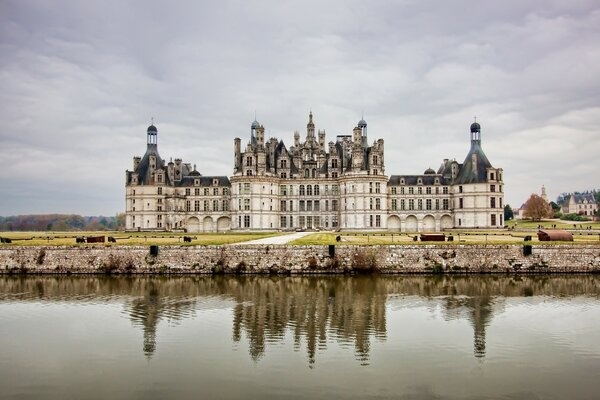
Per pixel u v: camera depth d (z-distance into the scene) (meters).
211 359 37.84
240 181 157.38
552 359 37.88
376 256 76.44
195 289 64.56
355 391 32.19
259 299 58.19
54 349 40.53
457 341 42.09
